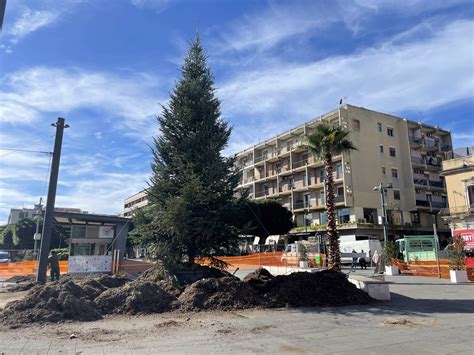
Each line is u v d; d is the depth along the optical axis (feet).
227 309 34.81
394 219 164.55
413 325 27.99
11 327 27.32
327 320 30.01
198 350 21.13
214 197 46.39
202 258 49.60
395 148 175.94
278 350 21.08
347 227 153.58
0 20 11.65
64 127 54.85
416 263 81.15
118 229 76.54
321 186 171.01
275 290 39.24
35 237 121.29
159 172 49.73
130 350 21.13
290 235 177.17
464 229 120.26
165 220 43.86
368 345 22.12
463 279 62.28
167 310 34.35
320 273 42.24
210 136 50.98
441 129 188.75
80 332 25.85
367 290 41.04
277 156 197.26
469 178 124.57
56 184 53.16
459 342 22.79
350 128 164.66
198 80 53.21
